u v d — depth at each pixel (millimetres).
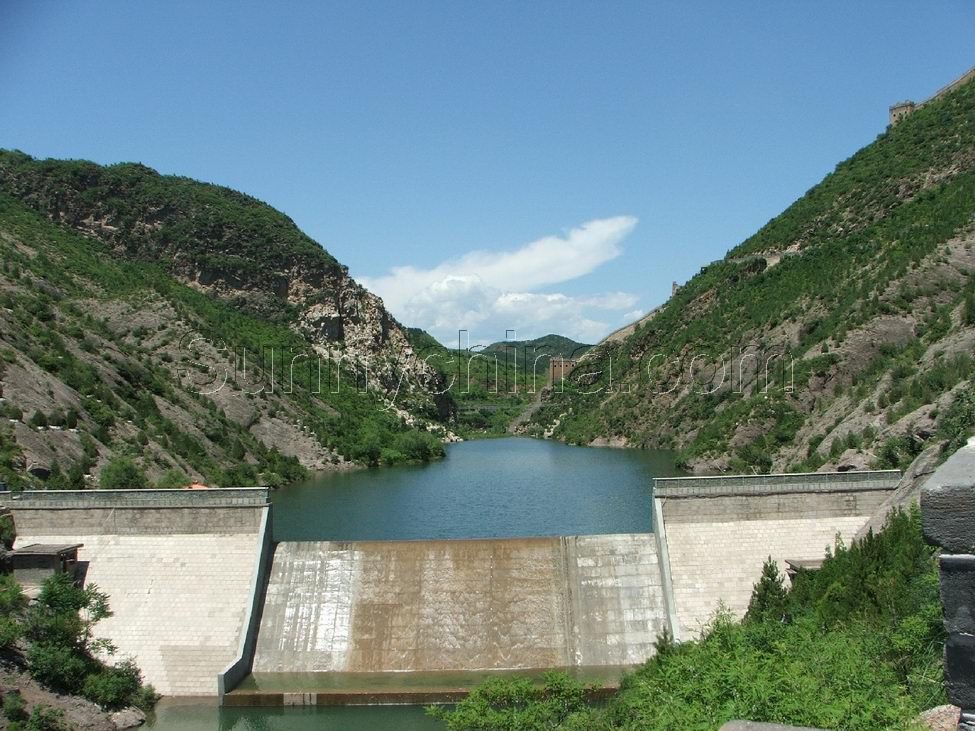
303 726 47281
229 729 47188
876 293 144750
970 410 62062
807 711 23438
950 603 10930
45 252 193875
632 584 55812
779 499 57594
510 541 57844
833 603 39875
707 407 189875
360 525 98125
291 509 111625
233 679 50500
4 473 76625
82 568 56125
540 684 48969
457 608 55250
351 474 162375
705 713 25859
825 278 178750
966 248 144125
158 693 50906
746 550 56062
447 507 112375
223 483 119938
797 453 118812
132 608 54500
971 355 92438
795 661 27906
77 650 49875
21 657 48250
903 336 136250
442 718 40906
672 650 40781
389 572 56875
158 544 57219
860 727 21812
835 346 142500
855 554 43844
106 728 46281
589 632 54062
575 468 164000
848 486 57625
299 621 54875
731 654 30625
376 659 53281
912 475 55844
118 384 131875
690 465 147500
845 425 105000
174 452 119625
